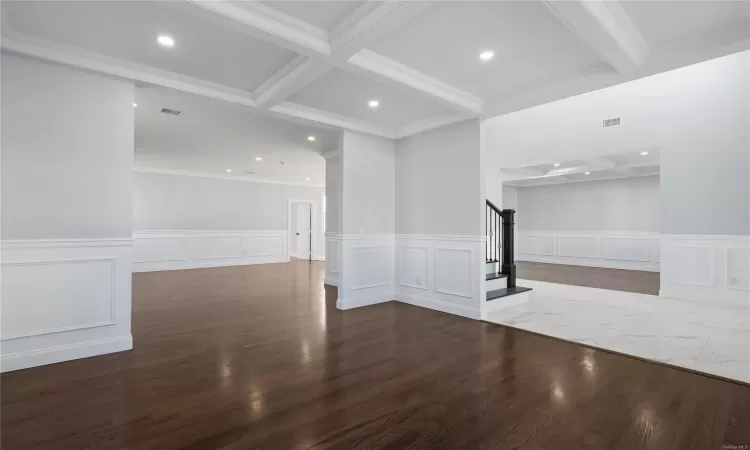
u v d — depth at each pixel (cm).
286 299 525
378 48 277
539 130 667
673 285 526
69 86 285
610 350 312
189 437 184
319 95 372
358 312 449
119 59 294
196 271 837
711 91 493
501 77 331
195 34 259
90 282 294
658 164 689
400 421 200
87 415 204
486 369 272
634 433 188
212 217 932
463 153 434
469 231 427
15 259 264
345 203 470
